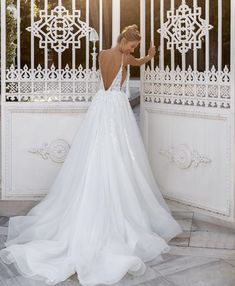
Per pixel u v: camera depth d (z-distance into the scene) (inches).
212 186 165.6
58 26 175.2
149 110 180.9
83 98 180.1
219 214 164.4
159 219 154.9
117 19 173.2
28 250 132.6
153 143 181.0
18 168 180.2
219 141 161.6
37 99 176.9
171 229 154.2
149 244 139.3
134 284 122.3
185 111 169.0
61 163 179.3
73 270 126.5
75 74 175.8
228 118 157.5
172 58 171.6
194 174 170.6
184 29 167.2
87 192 142.3
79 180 150.0
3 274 127.6
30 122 178.2
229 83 156.3
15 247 135.8
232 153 158.2
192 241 151.6
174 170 176.4
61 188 158.2
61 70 175.8
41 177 180.5
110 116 151.9
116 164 149.1
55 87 176.6
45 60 175.0
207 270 130.5
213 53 171.0
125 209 147.4
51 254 132.0
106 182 145.6
